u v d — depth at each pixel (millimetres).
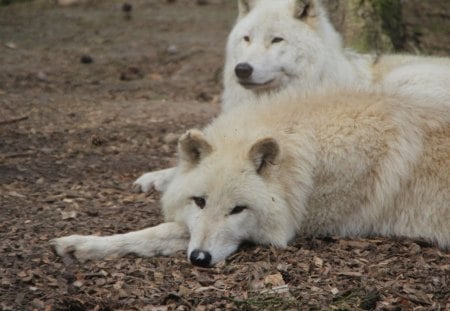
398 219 10273
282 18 13000
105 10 31781
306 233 10273
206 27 29031
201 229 9203
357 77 13750
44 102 19312
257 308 7953
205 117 18109
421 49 20031
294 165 9734
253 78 12727
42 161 14359
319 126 10070
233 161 9406
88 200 12133
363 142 10000
